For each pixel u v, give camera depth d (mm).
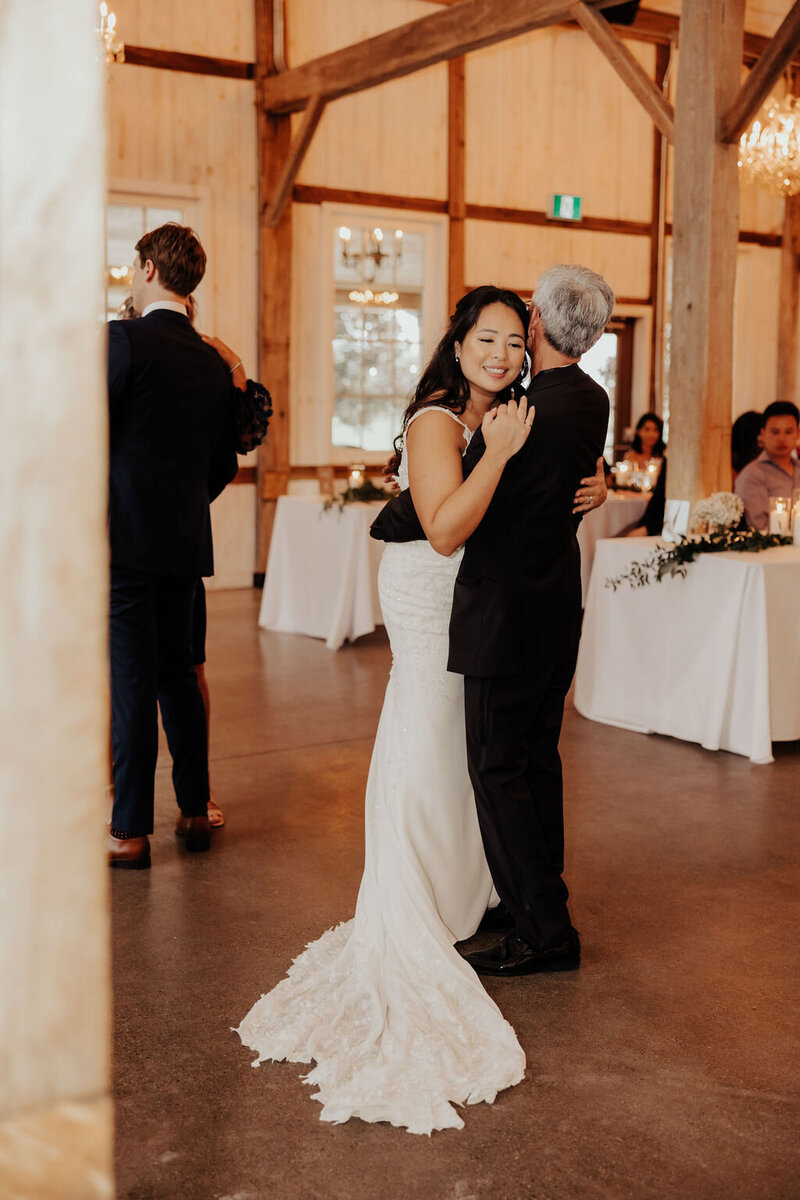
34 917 603
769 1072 2084
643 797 3762
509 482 2219
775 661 4199
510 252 9516
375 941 2275
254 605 7621
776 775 4023
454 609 2285
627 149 9977
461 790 2406
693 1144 1847
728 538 4371
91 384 581
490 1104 1959
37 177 562
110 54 4430
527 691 2334
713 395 5105
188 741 3178
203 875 3045
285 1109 1938
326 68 7496
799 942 2678
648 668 4539
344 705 4953
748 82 4797
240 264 8289
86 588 591
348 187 8672
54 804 600
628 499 7102
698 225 5031
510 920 2625
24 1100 610
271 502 8500
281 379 8430
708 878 3072
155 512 2891
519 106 9375
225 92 8062
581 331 2283
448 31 6551
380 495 6387
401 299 9094
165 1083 2018
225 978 2441
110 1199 629
